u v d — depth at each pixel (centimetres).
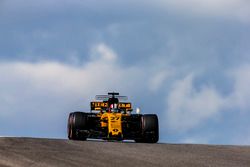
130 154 4750
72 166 3878
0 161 3828
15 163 3806
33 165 3794
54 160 4094
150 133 7300
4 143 4991
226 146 5812
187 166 4144
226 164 4334
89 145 5438
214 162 4412
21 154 4275
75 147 5138
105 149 5094
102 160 4266
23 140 5444
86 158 4328
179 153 4988
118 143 5859
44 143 5312
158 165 4141
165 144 5959
